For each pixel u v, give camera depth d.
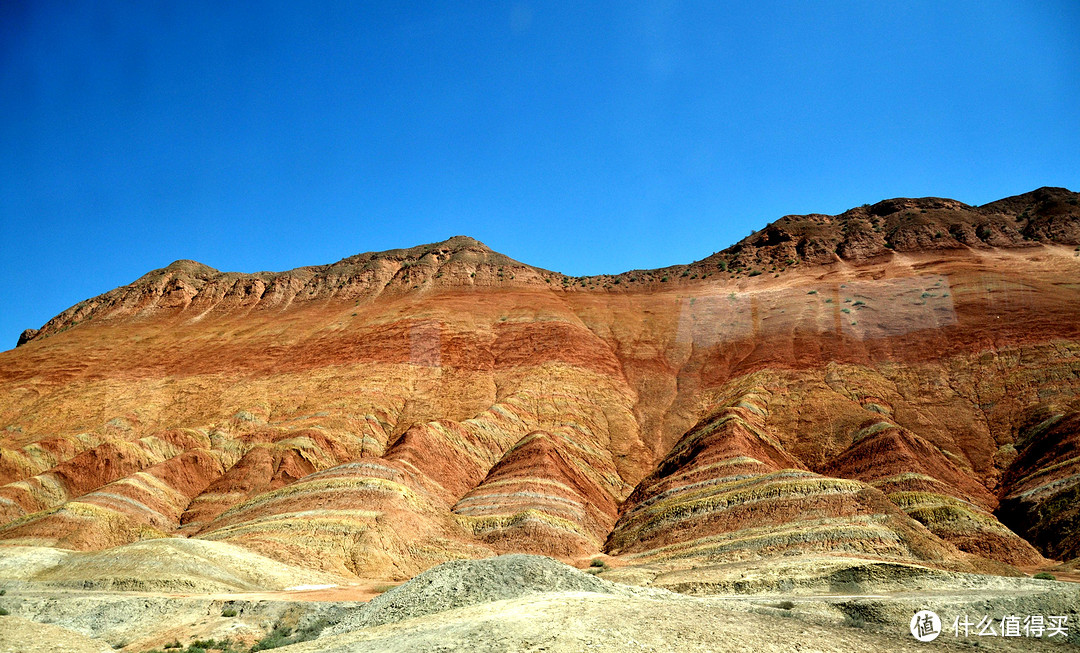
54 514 59.44
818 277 121.06
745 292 119.62
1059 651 22.70
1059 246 120.56
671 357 101.75
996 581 32.81
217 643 32.62
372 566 50.81
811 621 24.70
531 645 19.98
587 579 32.22
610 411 86.19
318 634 31.20
